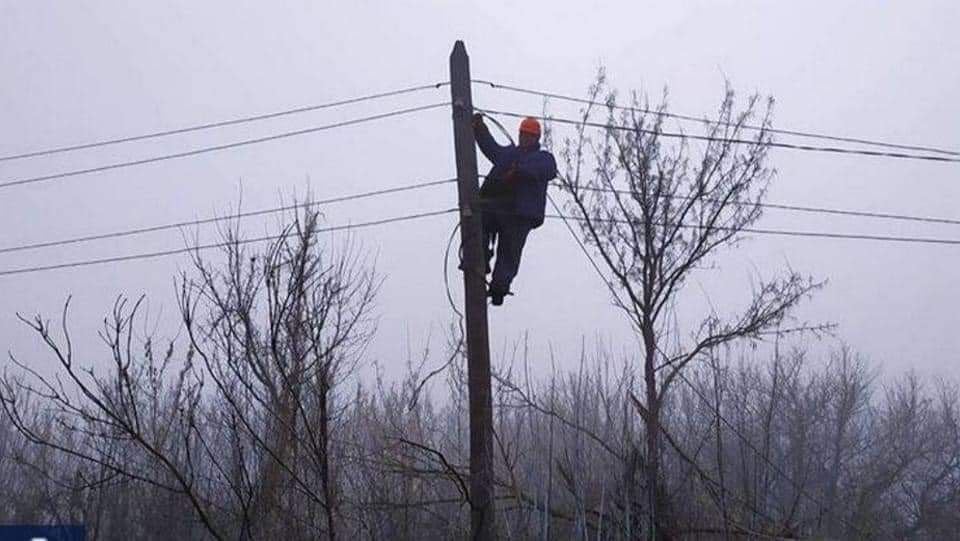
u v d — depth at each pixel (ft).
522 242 37.78
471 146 38.50
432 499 41.63
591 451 39.63
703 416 43.93
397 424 41.91
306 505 35.04
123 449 35.50
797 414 61.98
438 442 45.65
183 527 40.98
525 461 40.29
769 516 42.22
